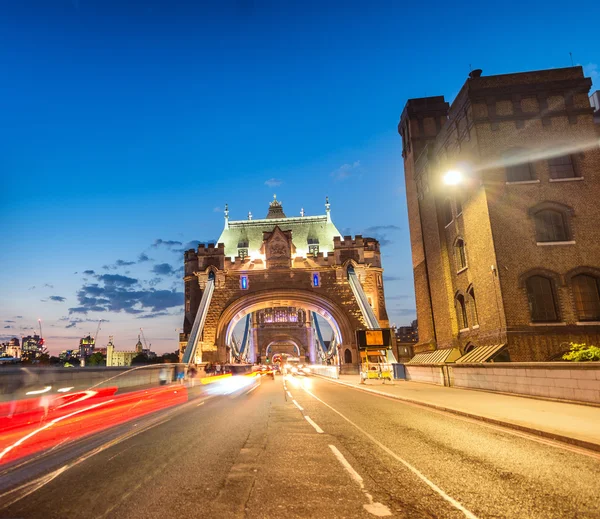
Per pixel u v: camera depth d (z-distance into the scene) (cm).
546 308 2517
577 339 2452
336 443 962
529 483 652
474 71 2934
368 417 1392
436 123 3972
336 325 6412
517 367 1808
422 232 3772
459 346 3155
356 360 6088
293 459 816
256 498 596
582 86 2730
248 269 6353
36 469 777
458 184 3028
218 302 6216
